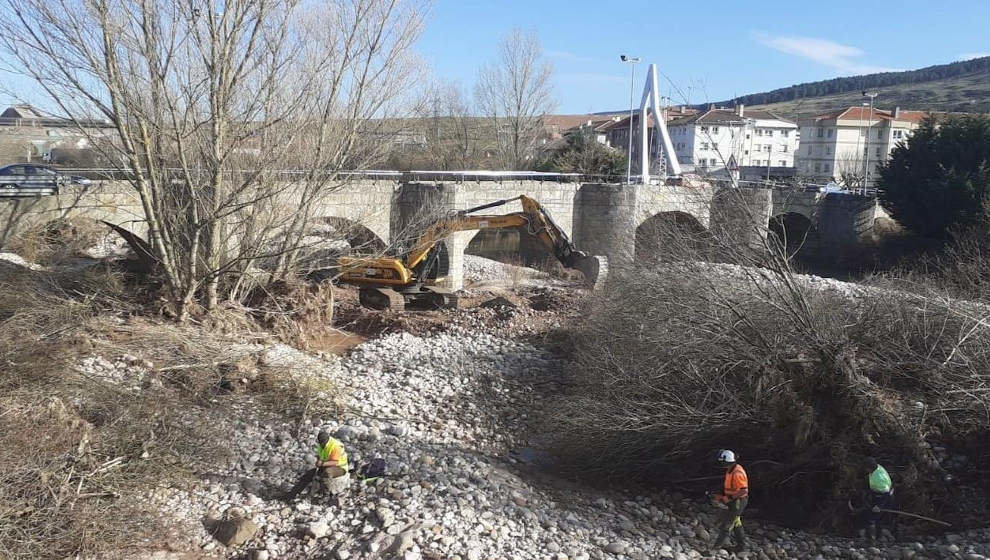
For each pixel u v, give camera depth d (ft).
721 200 57.57
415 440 51.62
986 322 49.73
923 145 154.51
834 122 292.61
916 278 79.20
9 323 55.83
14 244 89.15
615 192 139.54
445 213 96.48
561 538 39.32
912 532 42.04
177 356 61.77
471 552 35.42
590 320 68.54
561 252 99.50
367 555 34.86
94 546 34.60
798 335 47.88
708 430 46.52
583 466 49.78
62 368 50.19
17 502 35.01
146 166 74.23
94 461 40.22
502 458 51.16
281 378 59.82
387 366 68.03
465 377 66.13
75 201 87.15
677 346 48.96
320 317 81.76
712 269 55.83
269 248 78.79
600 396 52.95
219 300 78.33
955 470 45.32
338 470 41.65
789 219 184.65
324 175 78.84
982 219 133.49
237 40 68.13
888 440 45.47
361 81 76.48
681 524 43.98
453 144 226.58
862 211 167.32
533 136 227.81
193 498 40.96
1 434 39.73
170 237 72.74
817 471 45.80
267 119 71.15
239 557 35.88
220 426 50.14
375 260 88.48
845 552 40.11
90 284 74.84
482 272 146.10
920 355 49.73
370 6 73.82
